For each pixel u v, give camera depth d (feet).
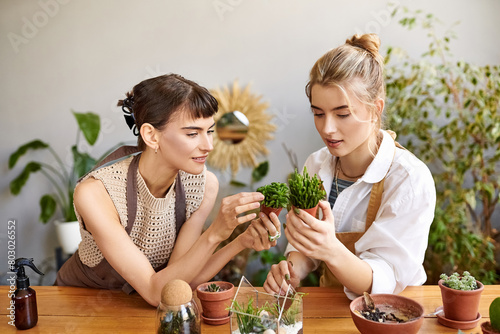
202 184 5.35
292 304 3.84
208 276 5.17
